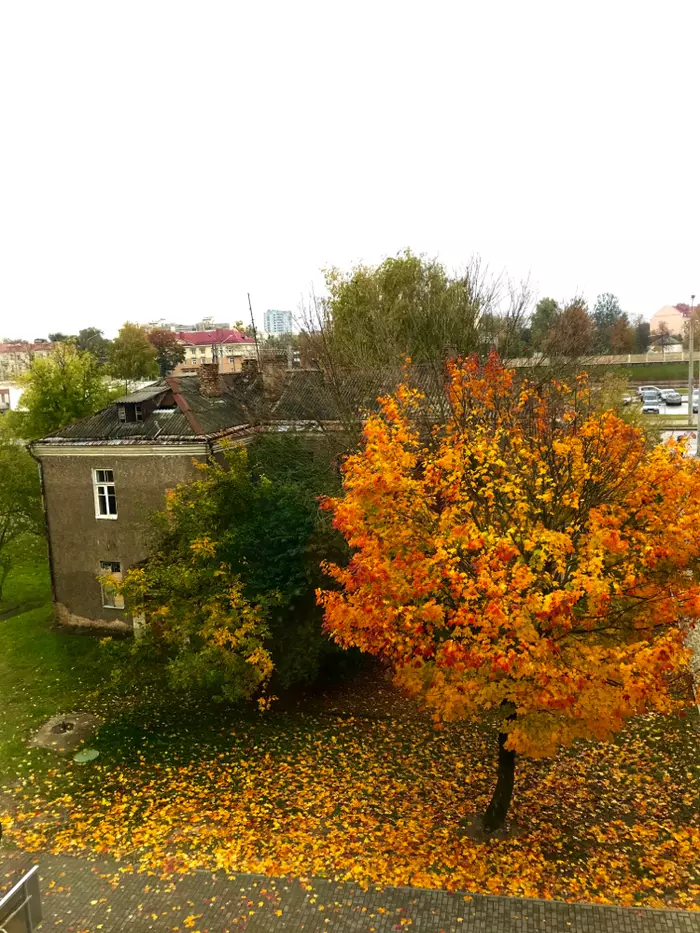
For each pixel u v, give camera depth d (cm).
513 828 1257
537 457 1212
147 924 1051
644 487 1108
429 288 3000
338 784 1455
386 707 1795
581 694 1058
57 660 2192
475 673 1145
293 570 1734
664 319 13212
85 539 2422
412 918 1037
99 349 10206
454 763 1519
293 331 4731
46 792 1480
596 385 2508
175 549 1797
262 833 1290
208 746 1642
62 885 1156
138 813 1385
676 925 996
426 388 2202
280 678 1720
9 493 3092
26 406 4153
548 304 4559
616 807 1305
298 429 2383
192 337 11488
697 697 1551
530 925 1009
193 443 2214
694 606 1009
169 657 1811
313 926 1031
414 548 1189
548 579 1062
